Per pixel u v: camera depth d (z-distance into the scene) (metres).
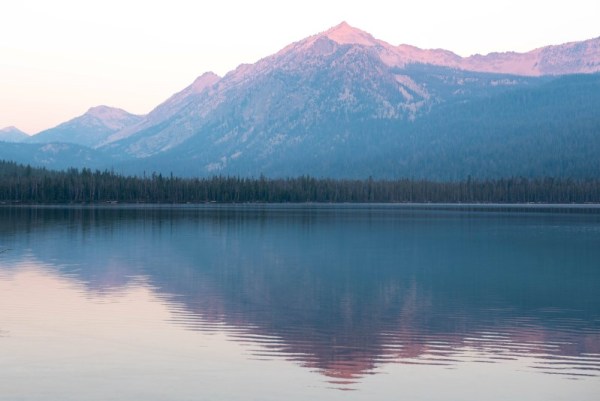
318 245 95.56
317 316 45.66
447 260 78.44
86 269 66.25
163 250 86.06
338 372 33.25
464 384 31.78
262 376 32.50
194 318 44.12
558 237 111.12
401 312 47.50
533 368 34.06
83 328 40.62
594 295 55.00
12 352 35.41
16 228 121.38
